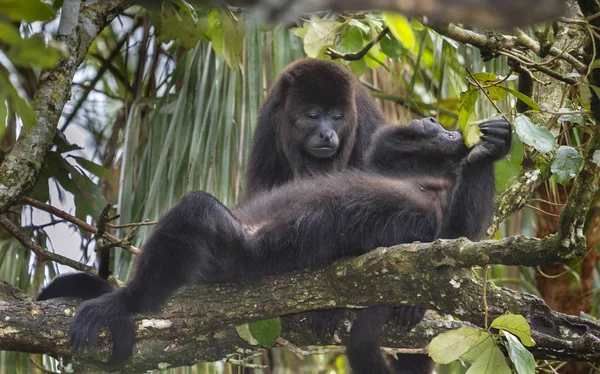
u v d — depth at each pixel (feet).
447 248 22.33
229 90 40.60
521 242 20.39
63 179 37.60
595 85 20.02
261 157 41.63
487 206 28.37
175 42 45.14
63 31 30.07
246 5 7.92
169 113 43.01
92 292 30.30
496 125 27.20
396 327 28.71
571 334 25.18
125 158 41.86
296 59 44.52
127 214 40.83
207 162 39.70
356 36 36.29
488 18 7.30
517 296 25.36
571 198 19.34
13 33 11.34
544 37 23.34
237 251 28.89
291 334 29.50
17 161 27.81
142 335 26.30
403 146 33.99
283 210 31.22
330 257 29.50
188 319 26.43
